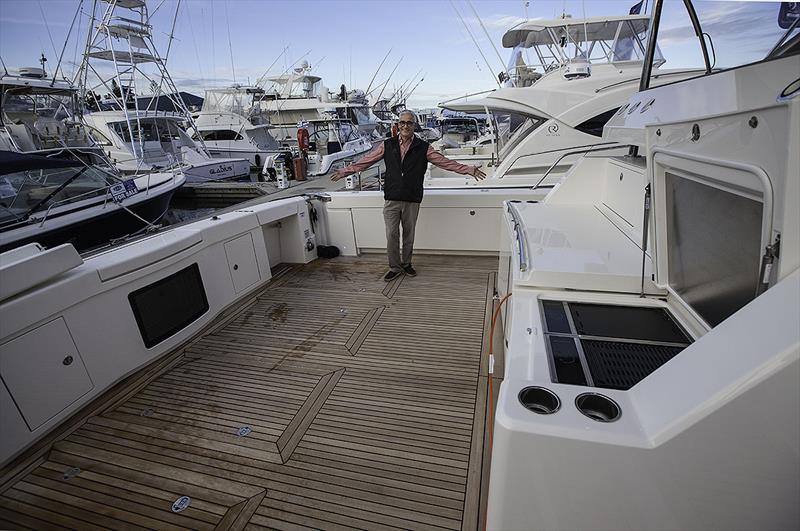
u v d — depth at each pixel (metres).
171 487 1.38
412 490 1.32
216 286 2.51
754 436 0.56
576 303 1.29
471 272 3.11
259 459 1.48
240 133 12.55
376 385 1.87
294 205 3.25
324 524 1.23
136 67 8.49
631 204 1.76
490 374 1.60
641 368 0.98
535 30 4.91
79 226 5.22
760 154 0.63
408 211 2.88
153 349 2.08
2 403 1.46
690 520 0.65
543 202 2.35
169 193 6.87
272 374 1.98
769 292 0.61
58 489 1.39
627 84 4.30
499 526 0.74
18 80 6.33
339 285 2.97
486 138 6.46
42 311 1.56
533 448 0.66
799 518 0.60
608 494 0.66
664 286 1.18
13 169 4.59
